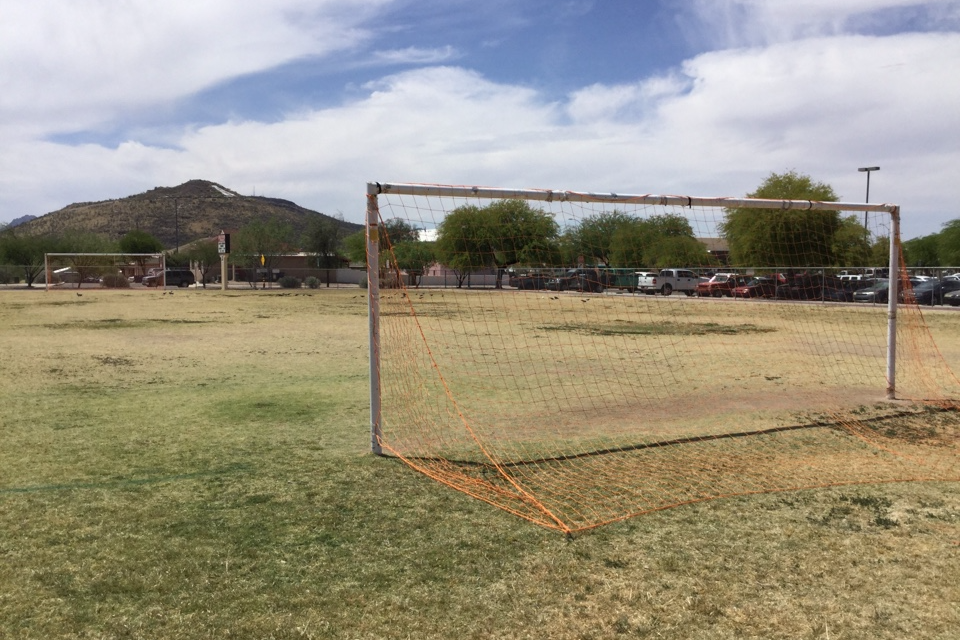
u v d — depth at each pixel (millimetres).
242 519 5555
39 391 11094
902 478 6688
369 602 4207
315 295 46156
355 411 9680
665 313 27953
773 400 10578
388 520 5543
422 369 13773
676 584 4434
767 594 4297
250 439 8078
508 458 7359
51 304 34750
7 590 4344
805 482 6555
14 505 5840
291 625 3941
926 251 63094
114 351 16219
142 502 5938
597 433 8500
